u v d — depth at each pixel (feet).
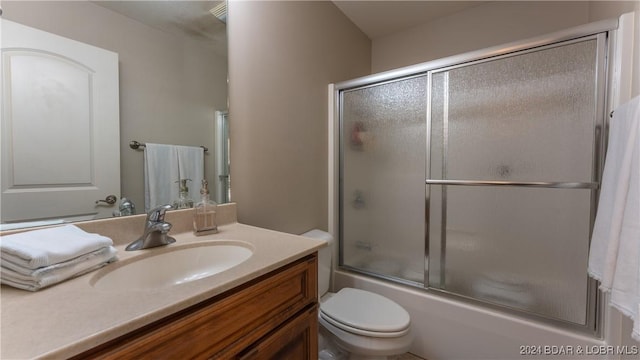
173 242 3.01
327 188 6.25
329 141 6.28
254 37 4.38
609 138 3.18
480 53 4.58
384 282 5.69
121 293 1.81
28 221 2.45
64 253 2.03
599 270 3.02
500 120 4.50
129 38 3.10
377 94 5.89
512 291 4.50
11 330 1.40
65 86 2.65
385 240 5.87
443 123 5.03
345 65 6.83
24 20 2.41
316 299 3.00
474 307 4.65
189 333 1.78
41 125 2.52
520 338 4.22
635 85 3.35
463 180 4.84
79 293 1.82
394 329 3.72
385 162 5.83
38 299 1.73
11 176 2.37
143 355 1.56
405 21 7.16
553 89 4.08
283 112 4.92
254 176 4.41
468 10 6.71
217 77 3.95
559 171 4.07
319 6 5.87
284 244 2.96
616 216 2.65
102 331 1.39
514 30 6.23
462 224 4.93
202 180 3.77
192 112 3.70
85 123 2.79
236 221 4.14
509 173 4.45
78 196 2.75
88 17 2.78
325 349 4.67
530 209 4.34
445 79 4.99
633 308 2.37
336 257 6.42
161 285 2.72
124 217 3.00
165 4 3.42
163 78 3.41
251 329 2.23
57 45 2.60
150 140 3.31
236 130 4.17
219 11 3.94
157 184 3.38
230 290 2.06
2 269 1.86
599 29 3.68
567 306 4.07
